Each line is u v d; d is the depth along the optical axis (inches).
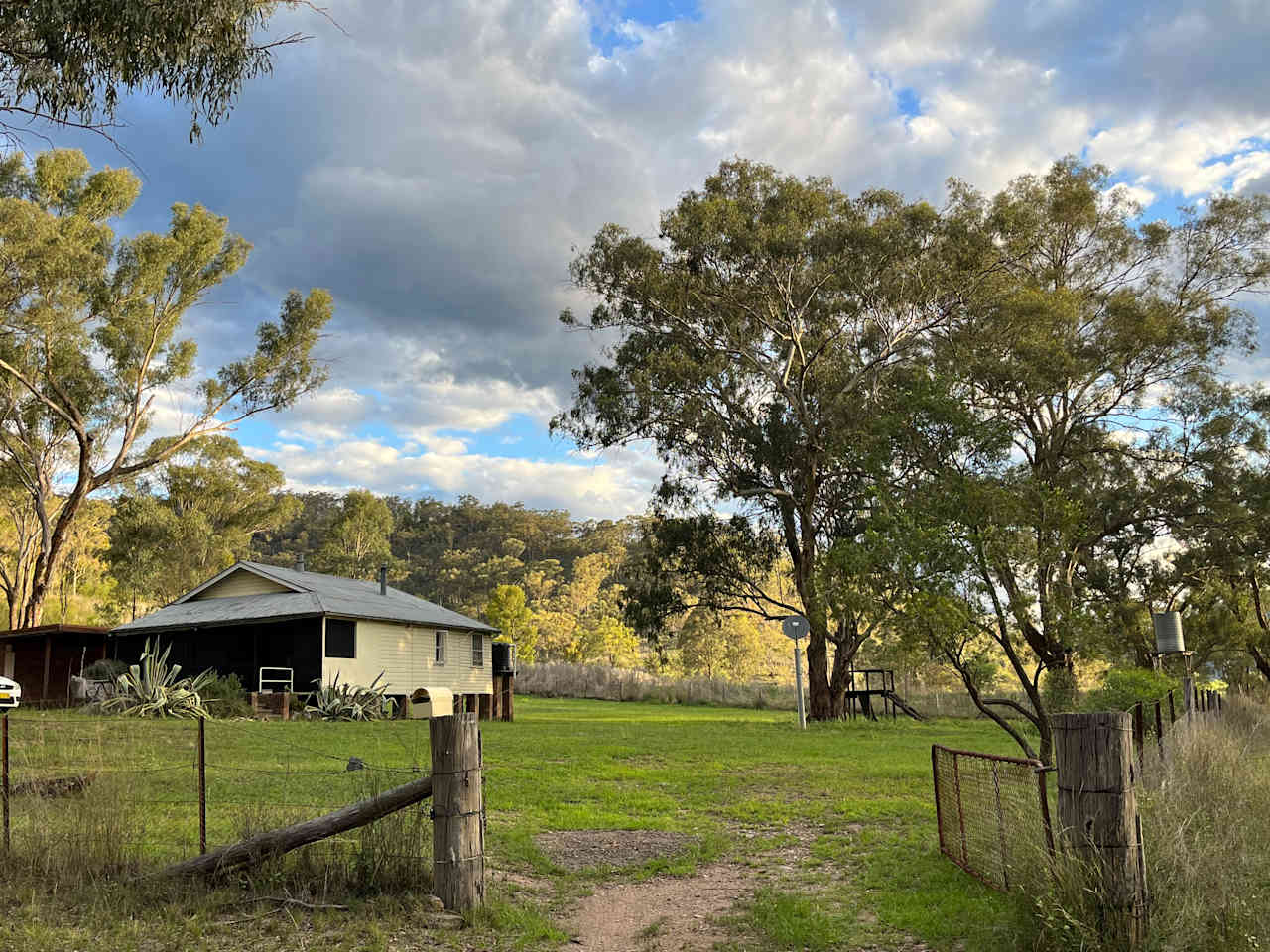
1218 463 1245.7
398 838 260.1
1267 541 1256.8
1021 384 1185.4
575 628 3548.2
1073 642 466.3
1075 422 1293.1
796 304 1365.7
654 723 1106.1
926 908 251.1
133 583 2122.3
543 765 581.6
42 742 368.8
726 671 3198.8
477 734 255.0
